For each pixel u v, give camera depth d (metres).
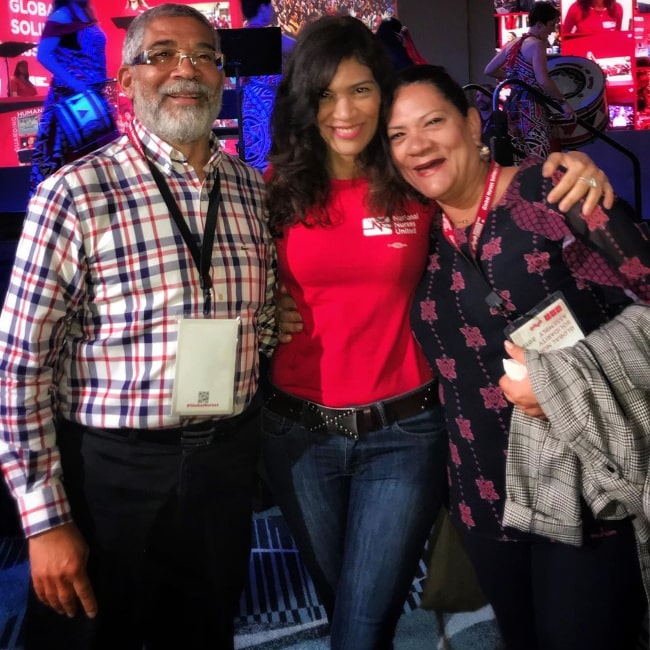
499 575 1.53
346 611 1.63
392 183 1.60
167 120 1.42
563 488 1.33
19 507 1.39
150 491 1.44
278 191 1.64
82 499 1.45
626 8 6.88
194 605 1.62
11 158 6.14
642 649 1.80
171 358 1.41
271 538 3.03
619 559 1.36
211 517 1.52
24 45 6.12
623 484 1.27
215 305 1.45
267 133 4.80
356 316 1.64
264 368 2.63
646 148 6.07
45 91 6.24
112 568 1.47
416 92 1.45
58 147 4.64
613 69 7.04
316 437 1.67
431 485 1.66
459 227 1.49
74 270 1.37
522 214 1.38
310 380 1.68
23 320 1.36
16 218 4.80
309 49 1.60
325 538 1.71
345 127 1.61
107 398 1.41
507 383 1.33
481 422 1.48
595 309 1.38
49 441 1.42
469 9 6.65
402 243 1.61
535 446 1.36
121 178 1.42
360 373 1.65
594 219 1.32
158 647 1.70
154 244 1.41
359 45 1.59
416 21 6.61
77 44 4.75
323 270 1.63
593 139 5.73
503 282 1.39
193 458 1.46
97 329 1.42
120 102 5.03
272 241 1.69
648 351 1.29
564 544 1.38
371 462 1.66
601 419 1.27
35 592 1.45
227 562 1.59
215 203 1.50
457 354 1.49
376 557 1.62
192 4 6.26
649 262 1.31
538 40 4.83
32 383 1.39
